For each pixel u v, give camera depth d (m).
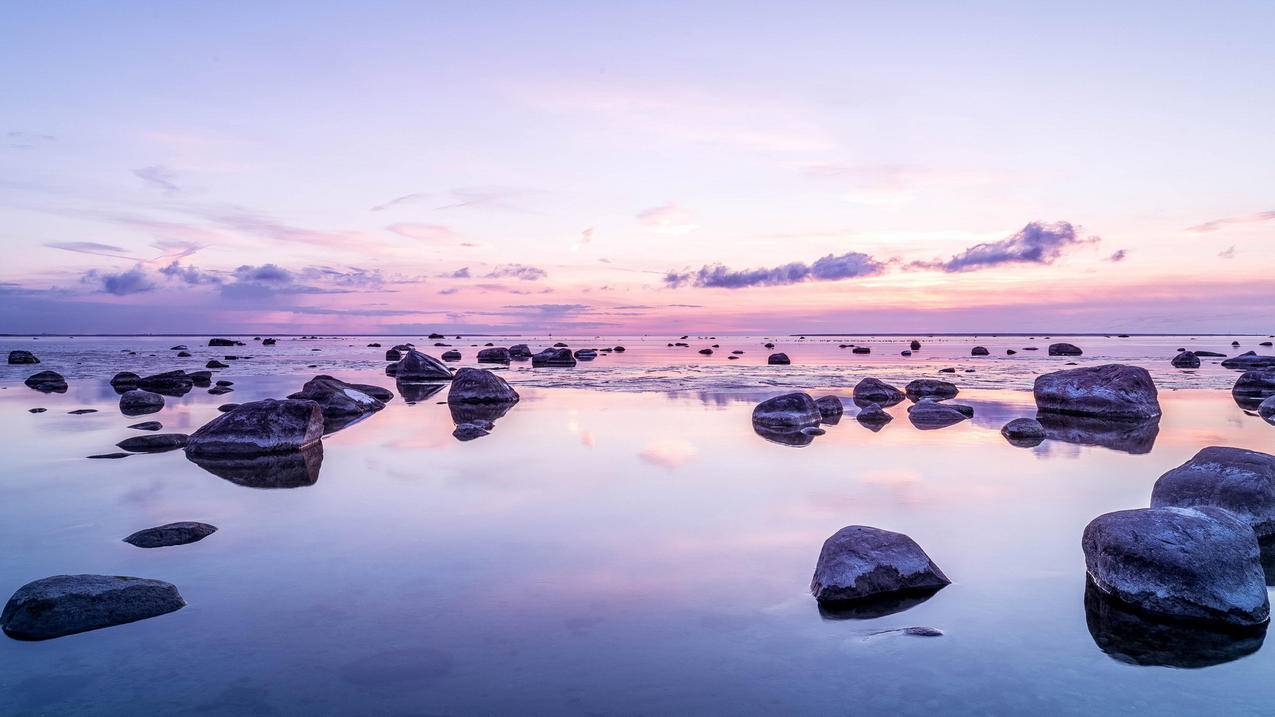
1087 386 18.09
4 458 12.33
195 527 7.73
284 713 4.15
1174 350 66.06
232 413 13.12
